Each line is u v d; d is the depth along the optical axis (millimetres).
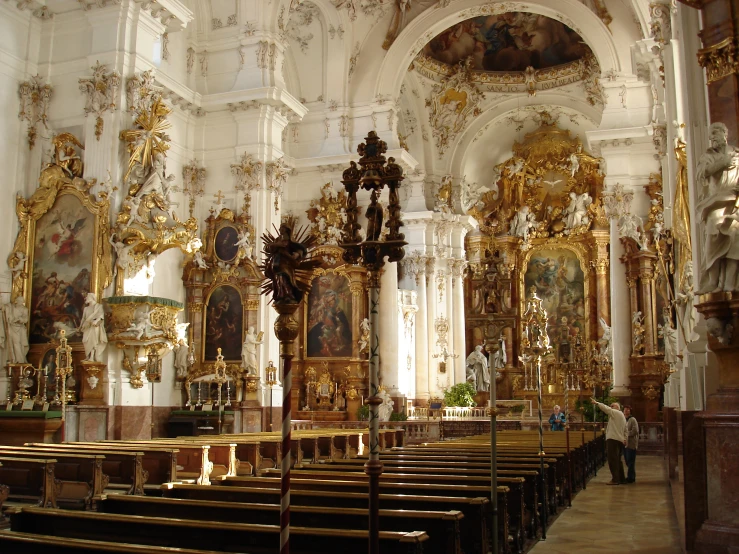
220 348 19828
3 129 16734
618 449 15195
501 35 33688
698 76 8797
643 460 21938
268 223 21047
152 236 16375
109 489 10500
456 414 30875
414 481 8727
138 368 16250
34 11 17453
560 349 36938
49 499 9492
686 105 9203
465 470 9352
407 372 32688
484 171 39406
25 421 14344
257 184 21000
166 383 19625
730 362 7105
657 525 9953
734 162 6945
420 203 33656
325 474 9141
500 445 14617
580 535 9211
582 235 37281
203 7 21969
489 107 34906
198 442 12586
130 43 17047
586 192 37938
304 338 26047
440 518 5984
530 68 33750
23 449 11156
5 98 16828
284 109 21859
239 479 8633
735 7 7906
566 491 12508
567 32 33062
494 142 38594
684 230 11867
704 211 7047
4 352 16281
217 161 21453
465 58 33750
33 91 17297
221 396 19891
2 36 16797
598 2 25594
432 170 34531
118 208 16438
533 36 33594
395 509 6980
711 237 6988
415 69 32250
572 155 37125
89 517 6133
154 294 19516
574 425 25312
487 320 7840
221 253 20859
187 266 20688
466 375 36250
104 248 16156
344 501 7281
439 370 34031
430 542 6012
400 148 26578
